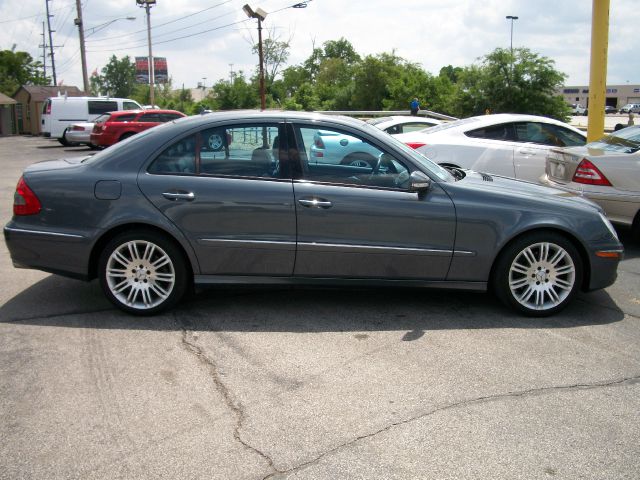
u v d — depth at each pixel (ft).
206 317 16.01
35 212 15.62
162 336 14.67
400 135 31.86
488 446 10.15
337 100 170.40
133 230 15.55
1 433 10.38
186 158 15.72
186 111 166.50
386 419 10.98
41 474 9.30
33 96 147.13
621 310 17.11
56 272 15.84
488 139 29.91
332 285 15.99
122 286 15.84
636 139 24.23
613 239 16.46
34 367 12.90
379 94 162.30
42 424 10.68
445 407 11.43
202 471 9.42
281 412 11.20
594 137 34.01
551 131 30.60
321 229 15.56
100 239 15.62
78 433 10.42
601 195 23.12
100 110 93.97
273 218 15.48
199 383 12.30
